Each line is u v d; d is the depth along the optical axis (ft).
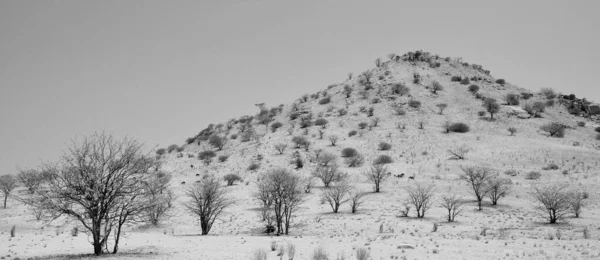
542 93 410.93
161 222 119.14
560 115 342.03
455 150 239.09
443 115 330.34
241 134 346.33
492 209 130.72
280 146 273.13
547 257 54.03
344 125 323.16
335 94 419.95
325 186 179.52
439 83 414.00
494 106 316.81
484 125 301.63
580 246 66.23
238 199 157.48
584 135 287.89
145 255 58.70
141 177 62.75
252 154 274.77
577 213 115.55
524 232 93.91
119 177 59.67
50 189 57.88
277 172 153.99
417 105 349.61
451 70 477.36
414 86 404.77
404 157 234.58
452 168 199.21
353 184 179.83
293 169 222.89
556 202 110.32
